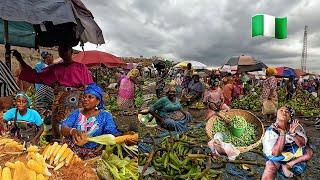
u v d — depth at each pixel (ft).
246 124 14.37
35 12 12.16
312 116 32.04
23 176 7.50
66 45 17.97
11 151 8.57
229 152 13.33
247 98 44.73
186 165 12.68
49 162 8.09
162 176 11.82
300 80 71.92
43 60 23.47
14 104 16.83
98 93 11.85
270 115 20.57
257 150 13.69
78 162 8.41
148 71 77.30
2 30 21.09
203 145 13.98
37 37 18.75
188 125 18.21
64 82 16.96
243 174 12.64
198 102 29.66
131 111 28.09
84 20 14.89
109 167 9.21
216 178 12.17
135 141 11.09
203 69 61.41
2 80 16.34
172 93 19.44
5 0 11.71
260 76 74.28
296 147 12.76
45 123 15.67
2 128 15.92
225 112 15.11
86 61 41.96
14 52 17.15
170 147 13.46
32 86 29.60
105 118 11.84
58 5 12.67
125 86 31.37
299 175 12.42
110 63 43.14
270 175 12.41
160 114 18.98
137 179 9.76
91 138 10.88
